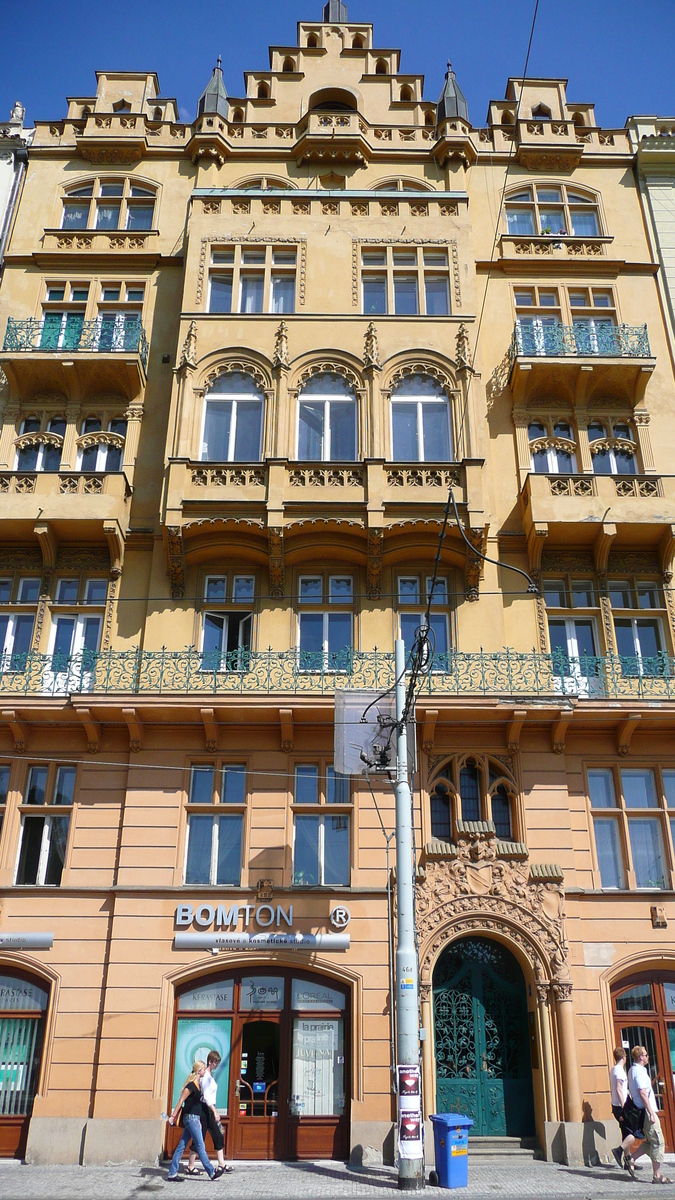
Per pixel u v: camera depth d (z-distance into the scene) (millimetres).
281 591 19125
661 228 23469
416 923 16359
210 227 21875
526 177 24234
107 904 16781
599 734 18219
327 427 20062
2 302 22203
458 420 19922
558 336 21391
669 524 19375
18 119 25391
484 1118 16078
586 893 17047
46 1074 15742
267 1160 15398
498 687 18141
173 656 18266
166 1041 15867
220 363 20516
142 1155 15125
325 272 21562
